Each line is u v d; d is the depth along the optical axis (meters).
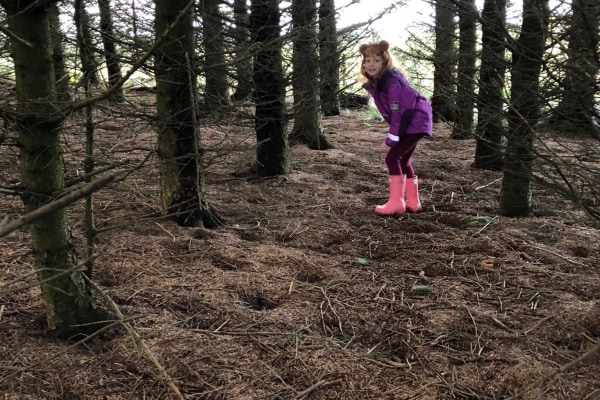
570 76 2.14
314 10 4.77
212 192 4.85
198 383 2.06
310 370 2.15
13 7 1.89
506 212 4.36
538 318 2.60
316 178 5.53
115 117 3.13
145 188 4.66
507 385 2.08
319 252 3.56
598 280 3.03
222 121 4.57
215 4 4.42
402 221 4.20
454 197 4.95
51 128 2.03
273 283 2.97
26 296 2.62
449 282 3.04
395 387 2.06
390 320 2.58
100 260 3.12
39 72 1.96
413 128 4.12
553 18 2.25
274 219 4.20
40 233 2.14
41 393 1.95
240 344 2.33
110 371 2.10
